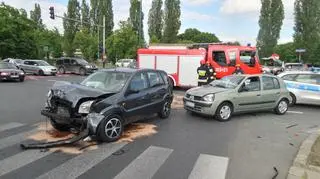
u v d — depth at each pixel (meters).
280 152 7.42
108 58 50.03
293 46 62.22
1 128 8.90
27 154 6.74
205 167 6.28
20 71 24.83
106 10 65.56
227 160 6.74
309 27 56.97
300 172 6.12
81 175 5.72
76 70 35.22
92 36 59.09
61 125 8.34
